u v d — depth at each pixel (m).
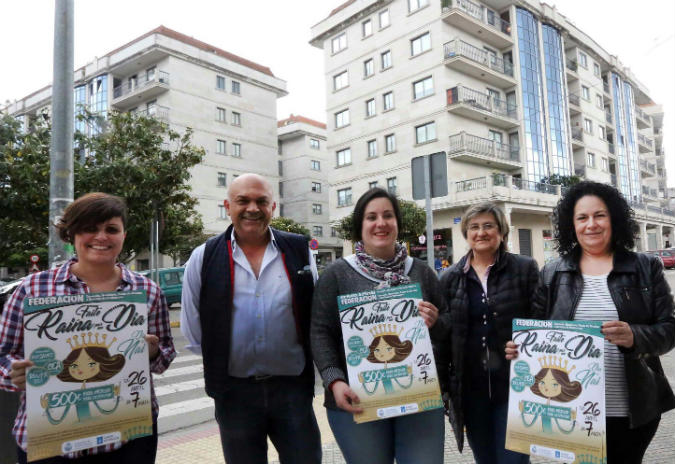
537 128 31.05
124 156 14.41
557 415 2.21
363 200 2.55
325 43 33.47
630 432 2.24
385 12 29.80
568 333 2.25
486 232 2.89
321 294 2.46
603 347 2.16
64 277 2.16
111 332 2.09
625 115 44.59
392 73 29.23
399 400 2.27
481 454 2.79
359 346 2.30
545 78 32.28
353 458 2.33
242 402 2.42
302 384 2.51
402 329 2.34
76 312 2.04
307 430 2.47
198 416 5.41
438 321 2.49
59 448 1.95
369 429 2.34
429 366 2.32
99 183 13.55
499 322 2.80
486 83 29.28
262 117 39.38
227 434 2.43
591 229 2.39
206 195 34.59
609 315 2.30
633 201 41.22
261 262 2.57
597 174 38.28
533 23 31.91
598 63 40.53
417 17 27.89
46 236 14.48
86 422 2.01
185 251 29.03
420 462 2.31
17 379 1.95
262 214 2.48
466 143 26.41
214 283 2.45
